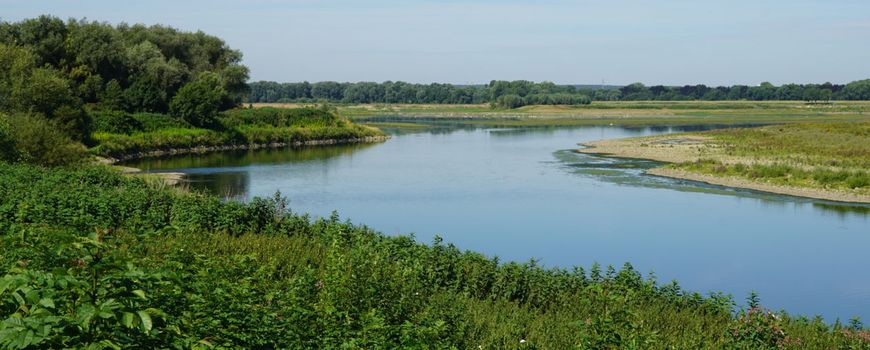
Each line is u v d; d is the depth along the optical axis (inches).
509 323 650.2
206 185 2299.5
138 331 273.7
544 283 847.7
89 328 252.2
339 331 465.4
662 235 1612.9
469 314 664.4
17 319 231.5
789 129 4483.3
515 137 4731.8
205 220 1045.8
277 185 2347.4
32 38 3907.5
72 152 2068.2
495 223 1734.7
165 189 1459.2
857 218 1835.6
